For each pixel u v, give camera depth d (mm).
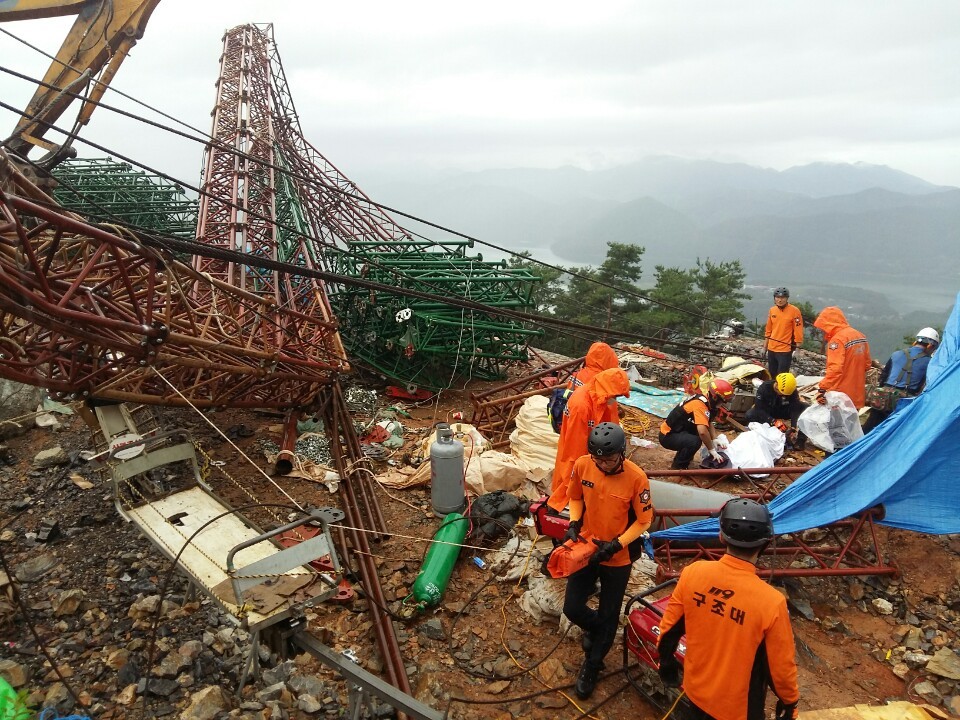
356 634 5617
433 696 4883
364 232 20000
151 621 5316
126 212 21547
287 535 6594
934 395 6082
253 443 9508
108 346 5355
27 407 9445
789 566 6453
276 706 4395
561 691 4926
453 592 6195
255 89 25328
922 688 4973
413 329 11969
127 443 6230
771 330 11180
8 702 4090
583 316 41594
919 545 6484
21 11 8758
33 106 9352
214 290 7703
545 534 5848
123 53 9117
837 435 8805
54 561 6082
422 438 10156
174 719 4277
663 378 13930
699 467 8867
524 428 9180
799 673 5199
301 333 10945
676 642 3590
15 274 4582
